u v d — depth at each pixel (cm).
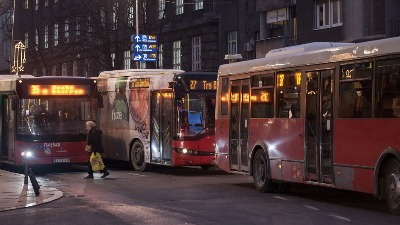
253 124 1989
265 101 1931
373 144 1482
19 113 2734
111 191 2027
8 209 1638
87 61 5716
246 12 4678
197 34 5066
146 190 2039
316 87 1695
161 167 3053
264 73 1942
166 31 5341
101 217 1480
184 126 2552
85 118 2817
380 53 1471
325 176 1650
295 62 1791
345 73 1589
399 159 1402
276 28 4466
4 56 8338
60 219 1468
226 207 1605
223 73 2180
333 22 3894
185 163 2550
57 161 2762
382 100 1462
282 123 1841
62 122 2783
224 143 2162
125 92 2922
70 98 2798
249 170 2005
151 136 2733
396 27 3462
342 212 1507
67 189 2102
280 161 1850
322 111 1669
